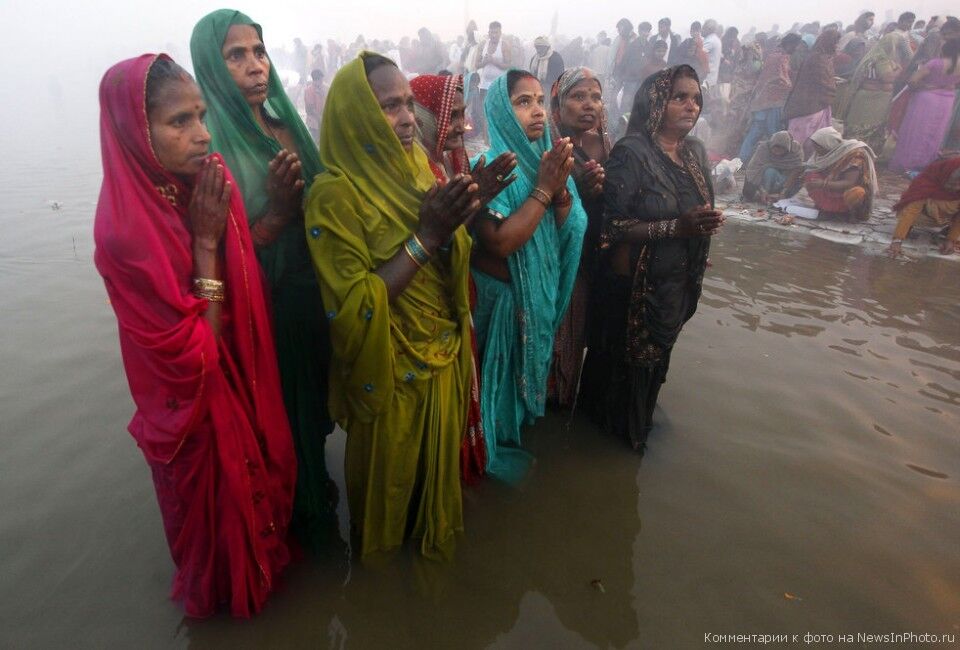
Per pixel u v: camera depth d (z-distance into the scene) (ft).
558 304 9.42
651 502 8.89
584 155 9.62
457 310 7.40
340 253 6.16
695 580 7.60
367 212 6.30
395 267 6.38
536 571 7.70
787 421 10.71
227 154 6.80
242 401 6.14
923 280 17.53
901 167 30.01
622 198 8.95
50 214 22.75
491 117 8.54
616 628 6.95
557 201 8.52
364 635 6.79
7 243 19.04
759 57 33.96
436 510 7.77
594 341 10.27
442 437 7.48
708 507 8.80
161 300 5.25
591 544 8.14
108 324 13.55
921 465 9.66
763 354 12.92
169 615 6.88
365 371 6.56
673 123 8.84
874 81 30.45
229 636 6.69
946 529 8.41
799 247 20.49
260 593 6.88
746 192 26.78
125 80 4.99
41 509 8.26
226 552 6.42
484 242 8.05
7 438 9.62
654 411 10.94
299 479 8.09
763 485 9.22
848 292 16.46
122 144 5.15
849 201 22.95
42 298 14.87
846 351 13.14
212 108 6.79
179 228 5.45
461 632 6.87
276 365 6.57
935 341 13.70
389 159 6.40
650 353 9.44
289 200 6.32
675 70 8.61
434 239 6.31
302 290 7.47
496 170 6.70
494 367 9.19
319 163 7.79
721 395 11.43
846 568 7.77
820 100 28.99
